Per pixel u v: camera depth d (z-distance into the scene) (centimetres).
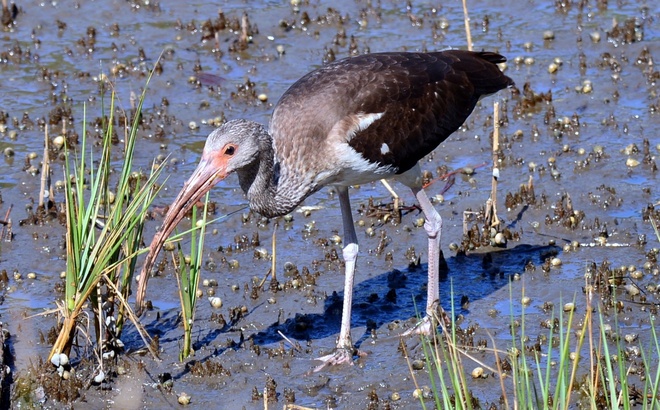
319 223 1462
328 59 1916
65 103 1792
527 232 1413
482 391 1080
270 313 1251
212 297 1277
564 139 1638
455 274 1327
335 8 2112
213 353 1167
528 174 1549
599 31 1966
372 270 1349
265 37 2005
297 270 1323
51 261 1376
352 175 1190
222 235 1437
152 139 1686
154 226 1455
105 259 1088
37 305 1272
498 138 1535
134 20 2091
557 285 1277
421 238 1418
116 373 1133
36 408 1092
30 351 1175
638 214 1431
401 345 1153
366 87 1186
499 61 1338
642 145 1602
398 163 1202
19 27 2070
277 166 1164
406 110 1205
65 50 1975
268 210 1170
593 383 966
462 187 1530
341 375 1125
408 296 1284
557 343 1148
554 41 1950
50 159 1619
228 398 1091
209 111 1762
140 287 1124
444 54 1287
